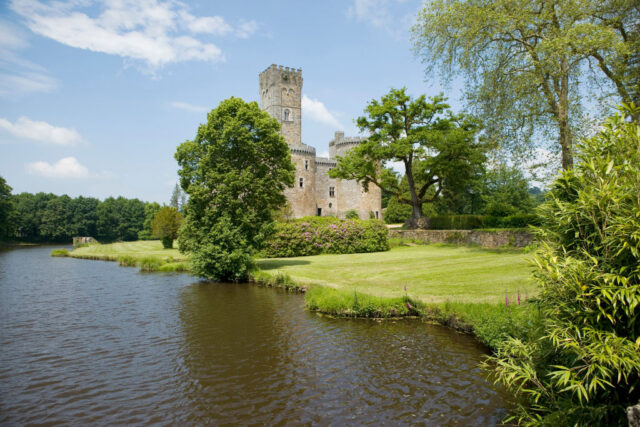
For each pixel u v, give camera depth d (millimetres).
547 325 5648
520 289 12523
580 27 16422
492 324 9320
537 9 20734
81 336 11477
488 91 20562
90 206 105688
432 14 21703
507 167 22109
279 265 24047
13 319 13492
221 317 13359
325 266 22859
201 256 21016
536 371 6285
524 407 6559
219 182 21609
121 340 11062
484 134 22344
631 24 18641
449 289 13719
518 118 20219
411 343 9977
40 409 7148
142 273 26047
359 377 8156
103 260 37062
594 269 5215
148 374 8664
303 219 33188
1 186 69250
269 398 7414
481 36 20031
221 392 7715
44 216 91625
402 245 35312
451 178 36188
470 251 27047
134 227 108812
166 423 6625
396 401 7090
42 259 39562
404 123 37875
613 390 5262
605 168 5395
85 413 6992
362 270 20641
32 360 9562
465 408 6742
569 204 5691
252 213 21828
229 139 21812
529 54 19516
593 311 5035
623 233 4867
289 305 14820
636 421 4020
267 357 9508
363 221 33219
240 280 21297
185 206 22422
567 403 5426
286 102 67812
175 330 11961
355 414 6711
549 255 5570
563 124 18984
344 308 12875
